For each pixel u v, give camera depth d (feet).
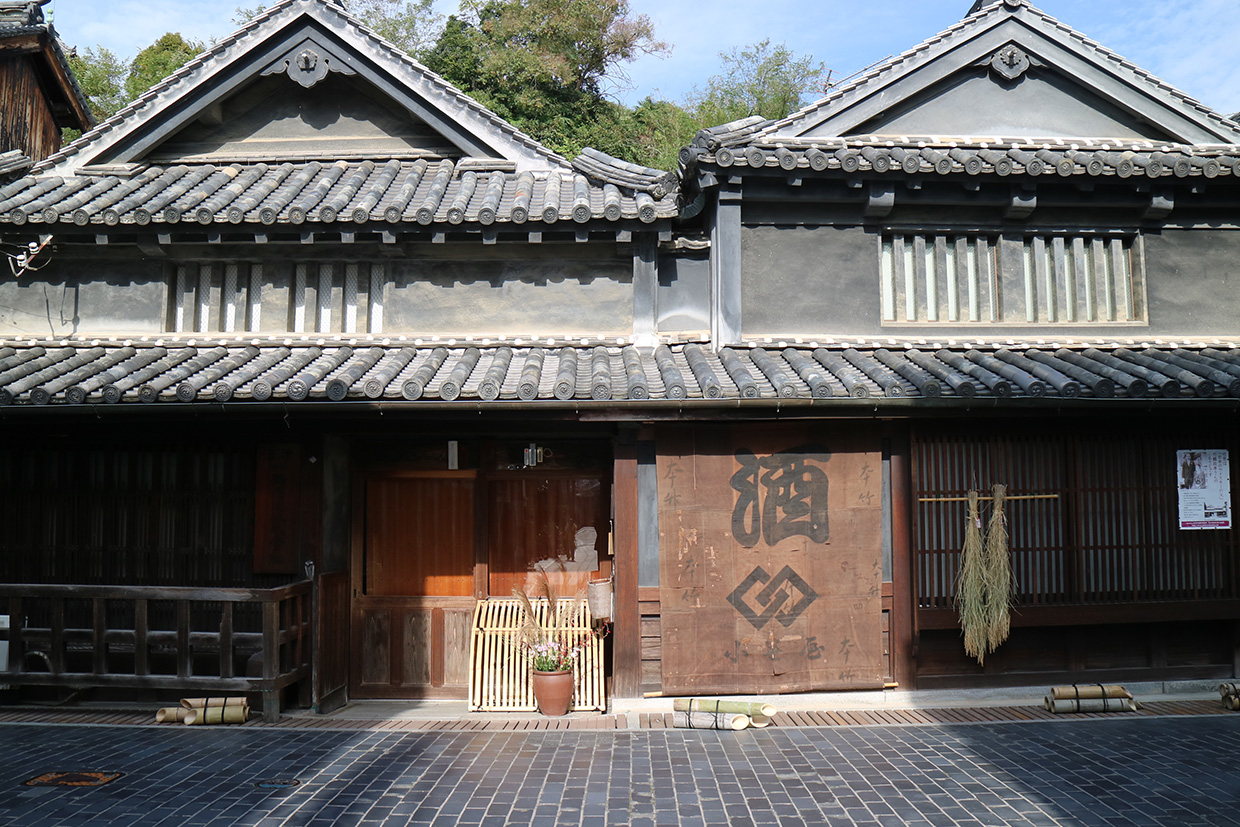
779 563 26.66
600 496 30.30
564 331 30.91
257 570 27.61
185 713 25.32
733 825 17.65
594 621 28.45
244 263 31.07
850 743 23.11
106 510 28.55
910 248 30.86
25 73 44.83
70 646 27.58
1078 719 25.20
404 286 31.14
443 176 32.19
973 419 27.14
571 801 19.02
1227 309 30.99
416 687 29.71
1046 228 30.42
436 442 30.25
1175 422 27.61
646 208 28.32
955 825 17.54
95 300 31.01
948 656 27.40
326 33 32.71
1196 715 25.46
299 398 24.21
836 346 29.12
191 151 34.65
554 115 86.63
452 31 89.10
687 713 24.73
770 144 28.76
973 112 30.99
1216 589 27.63
